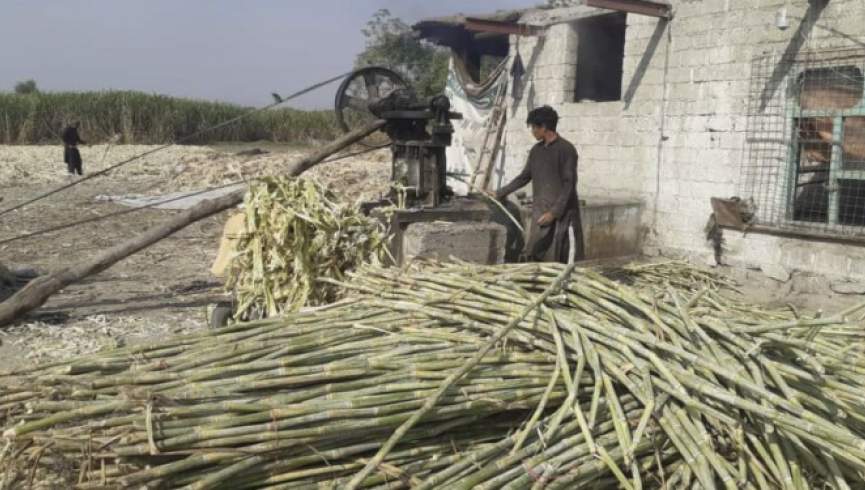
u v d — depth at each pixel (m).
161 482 2.53
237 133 34.31
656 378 3.00
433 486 2.66
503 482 2.66
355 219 4.80
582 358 3.08
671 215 8.76
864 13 6.79
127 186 16.84
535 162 6.09
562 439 2.83
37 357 5.12
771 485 2.76
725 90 8.05
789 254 7.47
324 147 6.20
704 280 4.90
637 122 9.12
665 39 8.68
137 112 30.98
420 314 3.59
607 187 9.60
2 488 2.73
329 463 2.77
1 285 7.10
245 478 2.65
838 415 2.87
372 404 2.81
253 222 4.66
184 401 2.75
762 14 7.64
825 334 3.75
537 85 10.62
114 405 2.67
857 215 7.06
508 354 3.19
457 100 12.38
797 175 7.53
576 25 10.10
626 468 2.82
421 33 12.12
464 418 2.95
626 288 3.48
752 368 2.95
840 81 7.04
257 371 3.03
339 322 3.57
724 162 8.12
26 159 21.28
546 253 6.07
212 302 6.84
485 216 6.07
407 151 6.05
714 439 2.90
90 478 2.53
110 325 5.98
